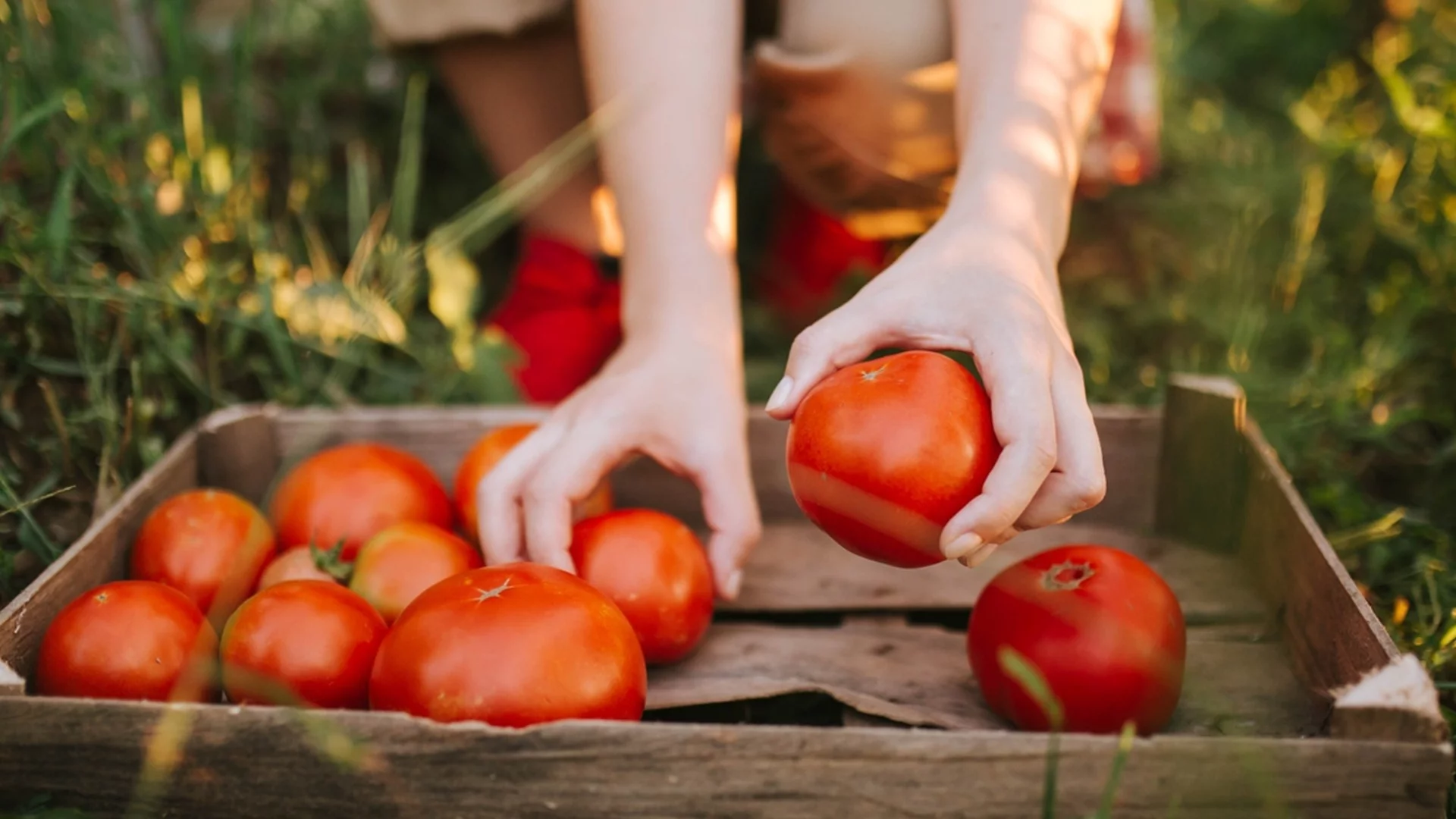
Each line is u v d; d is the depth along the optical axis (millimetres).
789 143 963
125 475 869
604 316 1019
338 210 1213
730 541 745
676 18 772
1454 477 944
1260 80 1592
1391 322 1067
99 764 615
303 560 730
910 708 704
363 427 860
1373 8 1484
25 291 886
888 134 892
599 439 720
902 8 836
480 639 616
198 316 960
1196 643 738
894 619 793
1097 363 1067
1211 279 1175
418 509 771
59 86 1000
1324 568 682
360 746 600
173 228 1008
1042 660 654
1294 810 585
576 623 627
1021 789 592
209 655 675
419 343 1067
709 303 761
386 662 631
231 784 612
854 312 649
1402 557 858
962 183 702
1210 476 810
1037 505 615
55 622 660
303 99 1229
